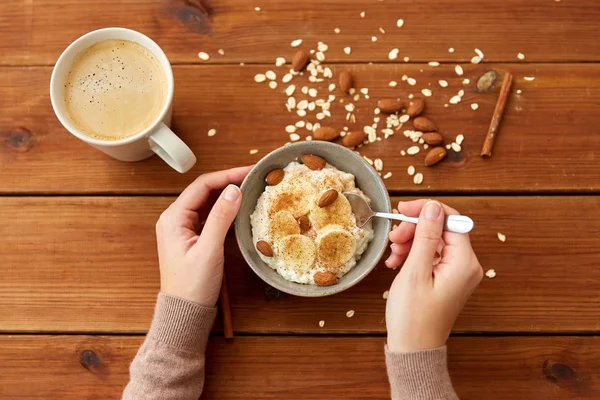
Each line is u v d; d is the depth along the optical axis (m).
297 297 0.72
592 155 0.74
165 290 0.68
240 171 0.70
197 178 0.70
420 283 0.64
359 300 0.72
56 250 0.73
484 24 0.76
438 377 0.63
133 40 0.68
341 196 0.67
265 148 0.74
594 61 0.76
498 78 0.75
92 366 0.71
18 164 0.73
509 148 0.75
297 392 0.71
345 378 0.71
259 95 0.75
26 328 0.72
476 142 0.75
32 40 0.75
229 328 0.71
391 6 0.76
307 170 0.69
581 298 0.73
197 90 0.75
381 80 0.75
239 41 0.75
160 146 0.67
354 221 0.67
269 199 0.68
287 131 0.74
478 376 0.72
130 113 0.68
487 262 0.73
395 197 0.74
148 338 0.67
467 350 0.72
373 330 0.72
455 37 0.76
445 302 0.64
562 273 0.73
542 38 0.76
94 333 0.72
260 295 0.72
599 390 0.71
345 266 0.67
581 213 0.74
